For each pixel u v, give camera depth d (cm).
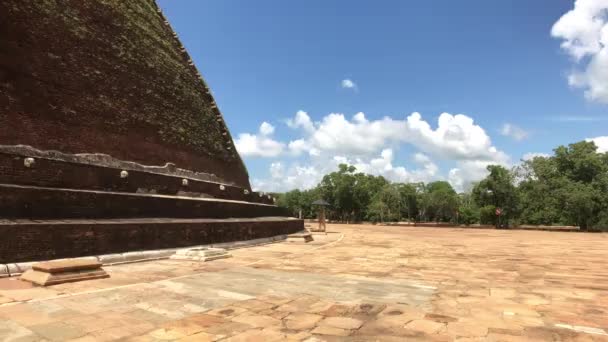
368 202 7375
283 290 907
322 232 3497
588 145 4972
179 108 2116
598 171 4831
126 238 1281
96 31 1623
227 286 938
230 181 2478
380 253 1786
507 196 5191
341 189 7162
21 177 1114
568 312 735
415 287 968
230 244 1841
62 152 1323
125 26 1845
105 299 774
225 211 1969
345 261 1468
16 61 1228
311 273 1166
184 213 1653
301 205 8081
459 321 671
